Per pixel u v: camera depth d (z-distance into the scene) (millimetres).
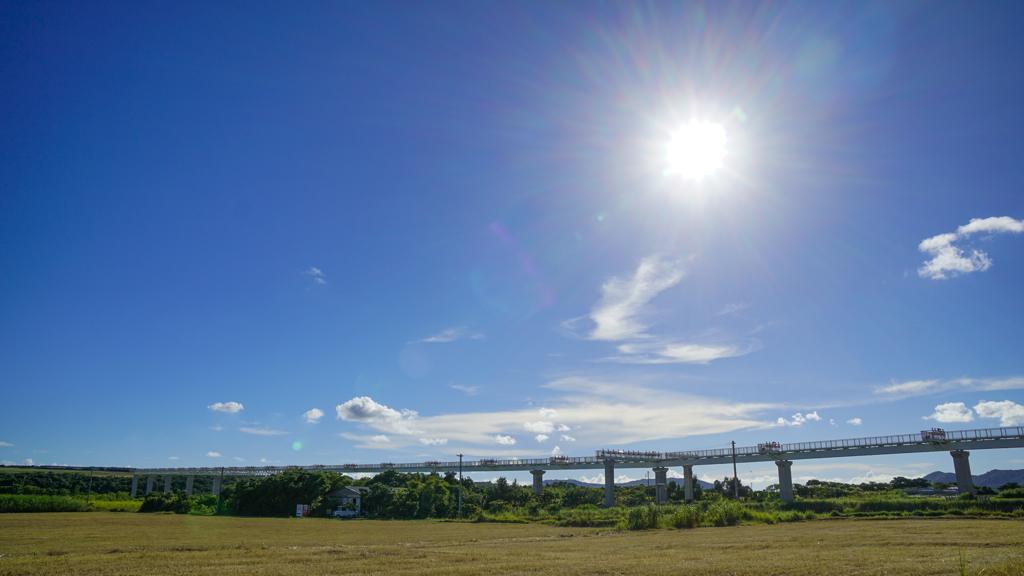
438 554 34312
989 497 77625
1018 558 23250
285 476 120438
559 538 51688
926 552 28297
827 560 25844
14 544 45531
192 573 25438
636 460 127000
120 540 49875
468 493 134750
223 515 113000
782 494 105438
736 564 25219
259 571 25938
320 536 57531
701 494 141125
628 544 41062
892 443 93875
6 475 191250
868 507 76125
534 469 142750
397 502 110812
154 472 193125
